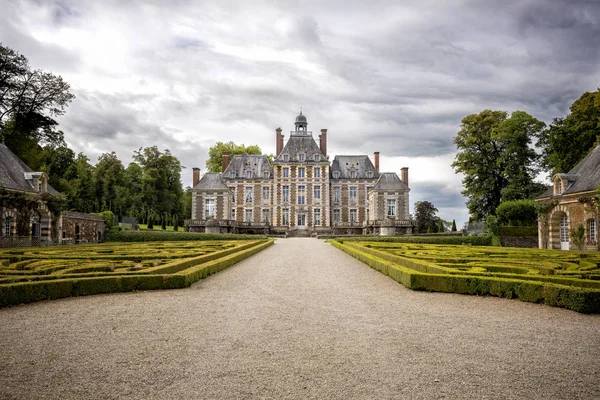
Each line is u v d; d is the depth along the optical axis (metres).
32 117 41.50
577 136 37.28
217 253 18.59
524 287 11.02
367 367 6.21
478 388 5.52
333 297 11.29
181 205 75.75
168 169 66.50
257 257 22.27
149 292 11.73
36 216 32.31
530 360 6.55
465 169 48.94
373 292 12.09
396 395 5.30
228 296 11.23
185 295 11.31
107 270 13.27
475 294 11.85
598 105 34.84
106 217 42.50
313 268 17.48
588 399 5.21
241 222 57.88
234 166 65.56
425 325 8.54
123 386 5.49
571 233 29.20
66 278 11.74
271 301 10.66
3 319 8.78
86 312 9.38
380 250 22.44
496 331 8.15
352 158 67.31
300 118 65.69
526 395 5.32
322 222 62.06
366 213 63.91
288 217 62.19
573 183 29.97
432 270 13.49
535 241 38.41
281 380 5.72
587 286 11.00
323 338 7.57
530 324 8.70
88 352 6.73
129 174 69.44
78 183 55.03
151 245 27.41
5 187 28.53
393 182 59.53
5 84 38.91
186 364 6.26
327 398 5.20
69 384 5.54
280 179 62.66
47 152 50.94
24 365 6.17
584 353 6.90
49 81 40.88
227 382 5.64
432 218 74.19
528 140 44.69
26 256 16.95
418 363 6.39
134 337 7.53
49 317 8.94
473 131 48.41
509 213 40.12
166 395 5.25
